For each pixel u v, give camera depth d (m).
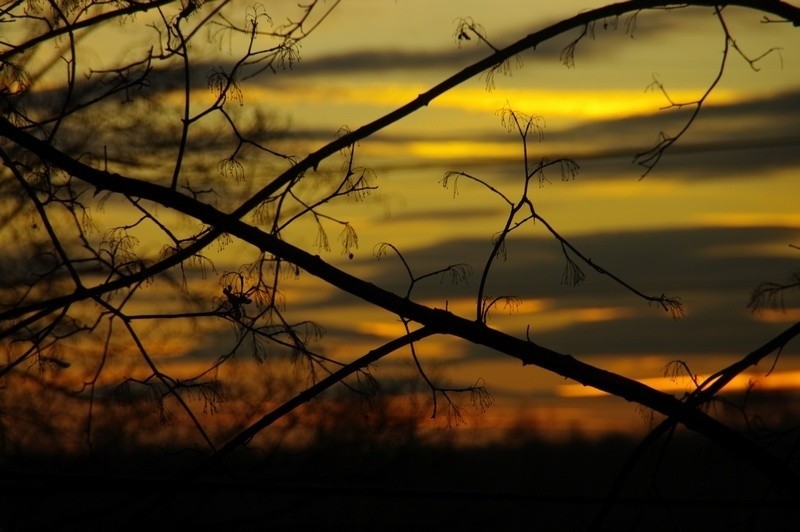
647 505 8.13
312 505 10.18
